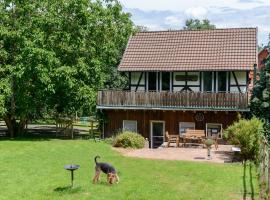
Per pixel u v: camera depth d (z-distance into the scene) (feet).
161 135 105.29
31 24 102.53
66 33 103.91
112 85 148.87
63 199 52.24
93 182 60.13
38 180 61.46
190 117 102.47
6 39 102.32
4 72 102.83
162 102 102.12
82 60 105.60
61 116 117.60
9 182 60.23
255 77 100.73
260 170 62.18
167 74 105.81
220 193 55.31
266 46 103.50
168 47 109.50
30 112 106.32
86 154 84.48
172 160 78.59
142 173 66.95
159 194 54.65
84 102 107.04
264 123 87.86
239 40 105.29
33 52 96.73
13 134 112.98
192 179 63.10
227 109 96.89
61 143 97.91
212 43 106.73
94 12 111.24
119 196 53.72
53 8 104.73
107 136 108.99
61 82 100.73
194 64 102.68
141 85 107.96
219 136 99.91
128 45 113.50
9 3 104.78
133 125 107.24
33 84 102.73
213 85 102.58
